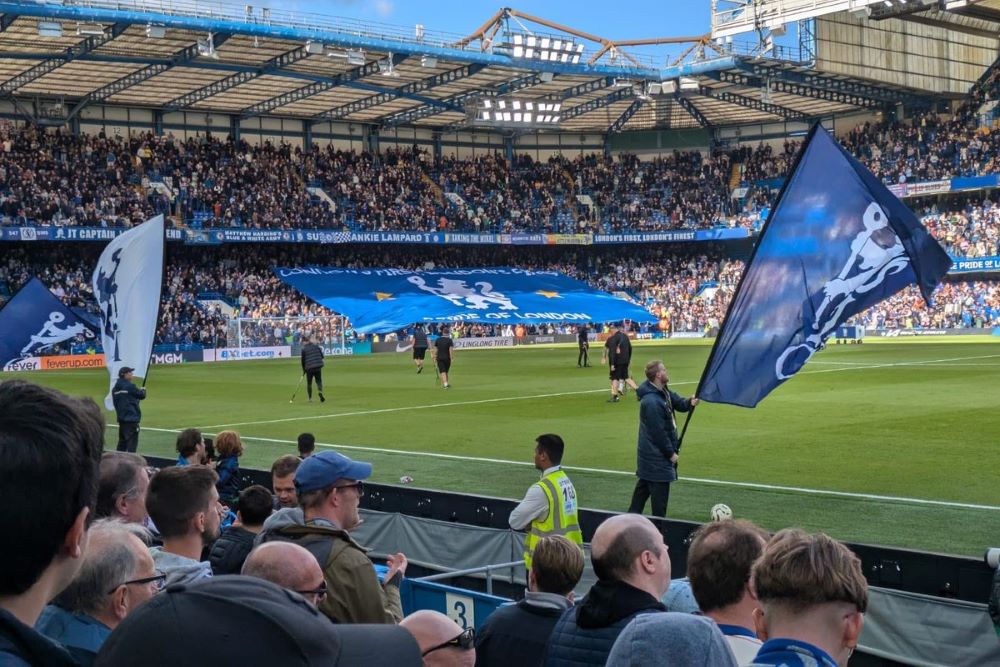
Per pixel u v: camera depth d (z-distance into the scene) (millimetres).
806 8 55312
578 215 73688
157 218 17922
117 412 18641
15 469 1813
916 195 66000
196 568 4688
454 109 64875
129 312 18172
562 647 4055
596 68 58375
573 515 9633
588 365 41906
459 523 12125
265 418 25891
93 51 47156
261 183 63688
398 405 28250
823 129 11594
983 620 7555
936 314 60938
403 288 63969
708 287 71875
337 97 61469
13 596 1859
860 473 15664
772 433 20422
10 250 56812
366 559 4871
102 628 3205
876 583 8820
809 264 11586
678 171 75250
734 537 3561
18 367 49031
